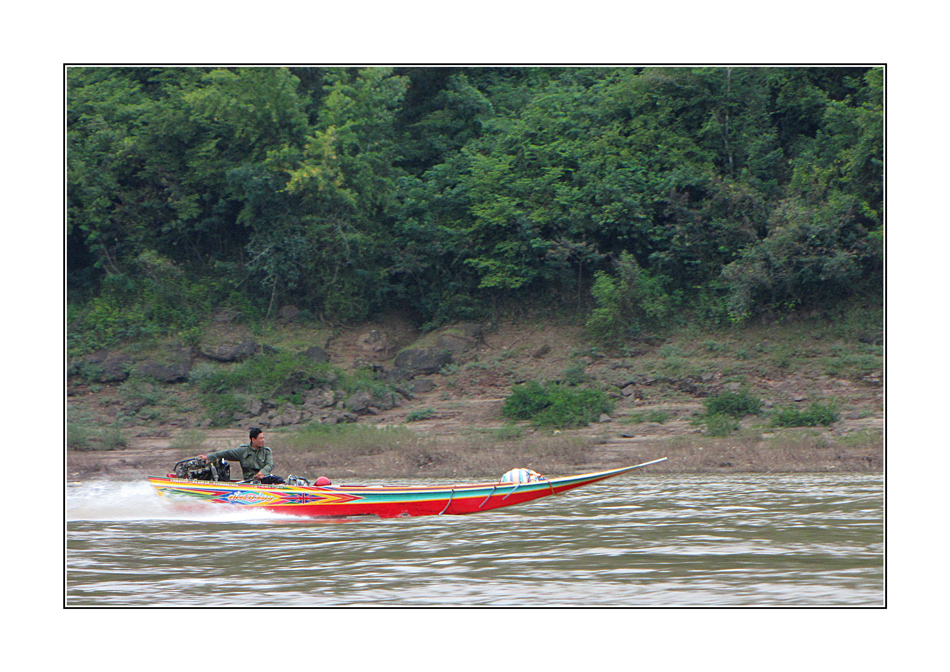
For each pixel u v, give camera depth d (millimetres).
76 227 154875
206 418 130750
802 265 138875
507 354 147125
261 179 147500
